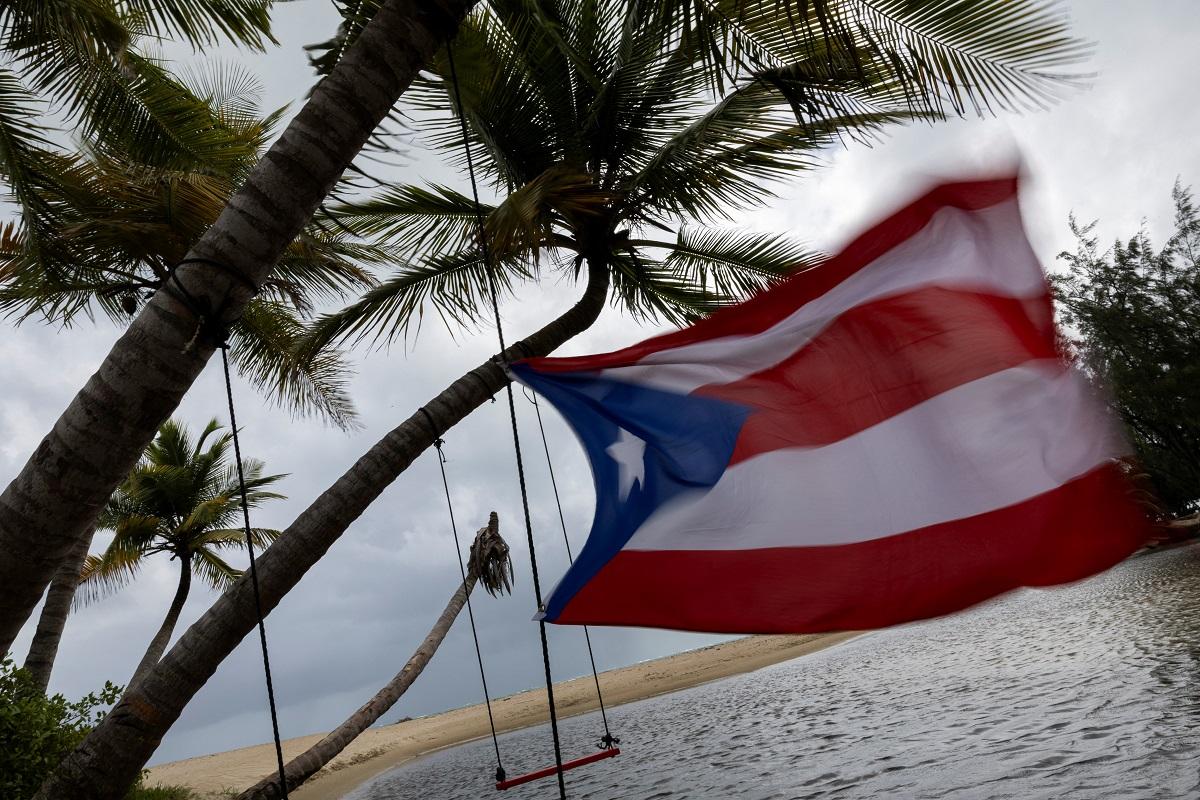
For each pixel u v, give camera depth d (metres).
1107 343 39.72
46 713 8.24
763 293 3.19
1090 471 2.32
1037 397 2.53
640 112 7.64
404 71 4.02
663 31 5.06
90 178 7.84
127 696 4.07
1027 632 18.91
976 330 2.69
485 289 7.98
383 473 4.86
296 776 5.58
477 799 11.84
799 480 2.83
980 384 2.62
